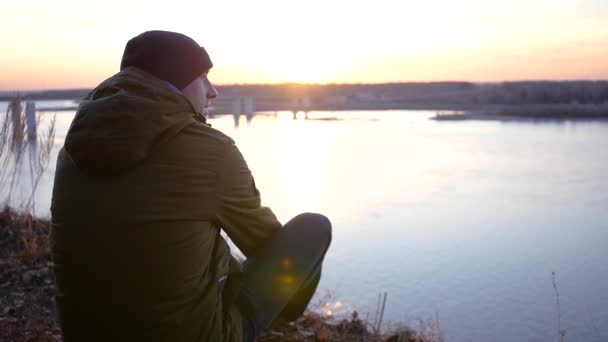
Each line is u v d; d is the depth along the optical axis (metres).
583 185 31.00
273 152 47.69
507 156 50.47
